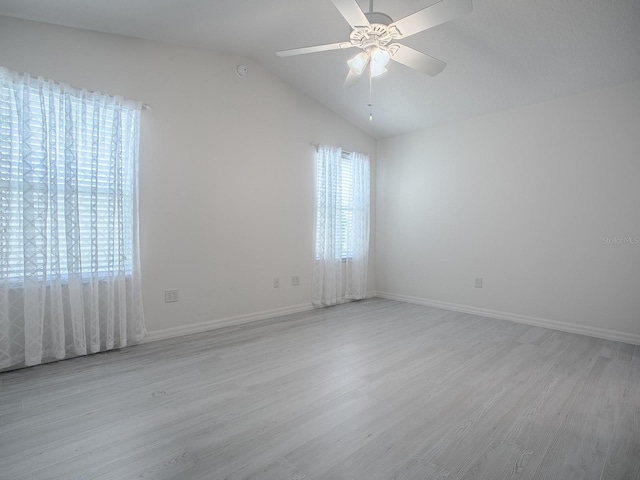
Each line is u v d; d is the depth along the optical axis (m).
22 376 2.33
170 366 2.52
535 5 2.38
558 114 3.50
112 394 2.08
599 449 1.59
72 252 2.58
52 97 2.50
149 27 2.81
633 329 3.09
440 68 2.31
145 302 3.04
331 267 4.47
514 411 1.92
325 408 1.94
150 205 3.05
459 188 4.28
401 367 2.52
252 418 1.83
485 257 4.05
